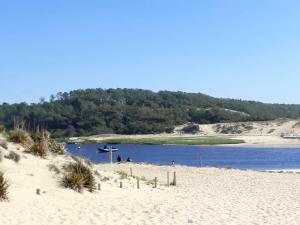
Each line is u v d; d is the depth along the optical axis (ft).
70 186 65.36
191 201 69.92
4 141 70.08
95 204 60.54
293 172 139.03
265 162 241.76
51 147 76.28
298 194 81.51
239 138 485.97
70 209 55.93
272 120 620.08
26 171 65.10
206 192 82.99
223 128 586.86
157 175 116.98
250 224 52.75
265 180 107.34
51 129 568.82
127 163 152.66
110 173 86.48
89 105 651.25
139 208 60.29
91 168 79.25
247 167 203.31
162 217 54.90
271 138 476.13
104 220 51.57
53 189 63.10
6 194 54.65
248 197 76.79
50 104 620.08
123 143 497.05
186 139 493.36
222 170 133.08
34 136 79.10
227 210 61.82
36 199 57.72
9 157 66.13
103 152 328.90
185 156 301.63
